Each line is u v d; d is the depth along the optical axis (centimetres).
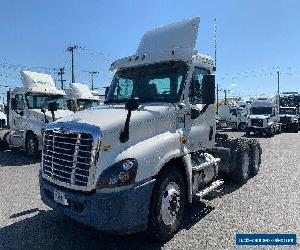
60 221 579
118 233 427
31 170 1067
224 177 829
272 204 655
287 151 1515
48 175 497
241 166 814
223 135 852
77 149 448
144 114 498
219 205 652
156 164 467
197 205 652
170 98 570
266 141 2189
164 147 493
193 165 589
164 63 598
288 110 3509
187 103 576
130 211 425
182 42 627
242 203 664
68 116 526
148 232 469
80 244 487
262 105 2886
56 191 470
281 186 801
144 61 610
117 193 420
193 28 622
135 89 609
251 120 2775
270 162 1168
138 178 437
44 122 1263
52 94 1424
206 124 638
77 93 1788
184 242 483
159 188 473
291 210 616
